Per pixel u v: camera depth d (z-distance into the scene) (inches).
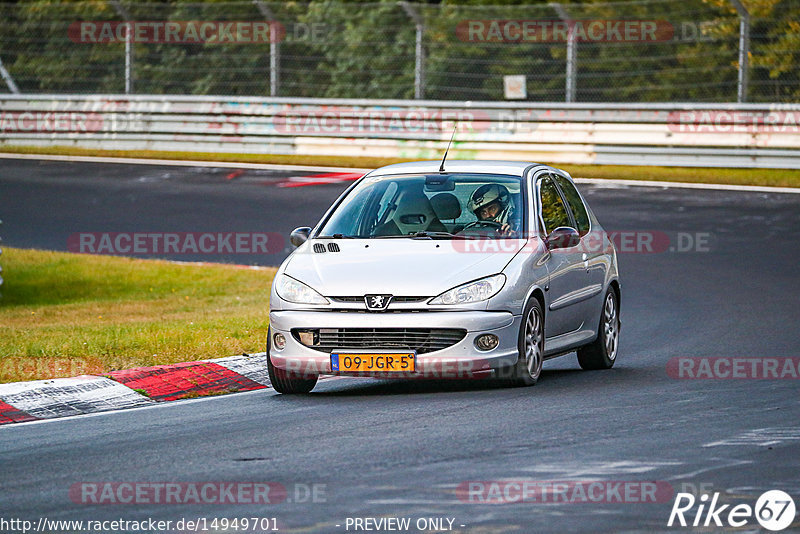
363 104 3826.3
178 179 3553.2
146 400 1245.1
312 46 4434.1
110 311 2006.6
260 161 3853.3
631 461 884.6
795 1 3597.4
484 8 3794.3
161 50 4660.4
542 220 1325.0
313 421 1079.6
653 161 3528.5
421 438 981.2
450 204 1323.8
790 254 2423.7
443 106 3740.2
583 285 1382.9
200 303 2052.2
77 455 960.9
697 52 3951.8
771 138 3408.0
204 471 885.8
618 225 2768.2
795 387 1235.2
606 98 4124.0
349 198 1369.3
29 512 783.1
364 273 1214.3
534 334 1248.2
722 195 3112.7
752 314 1845.5
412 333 1179.9
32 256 2593.5
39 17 4722.0
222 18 4586.6
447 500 781.3
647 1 3885.3
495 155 3690.9
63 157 3998.5
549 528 717.9
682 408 1108.5
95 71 4717.0
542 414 1080.2
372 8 4298.7
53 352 1477.6
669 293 2078.0
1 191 3412.9
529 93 4077.3
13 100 4242.1
